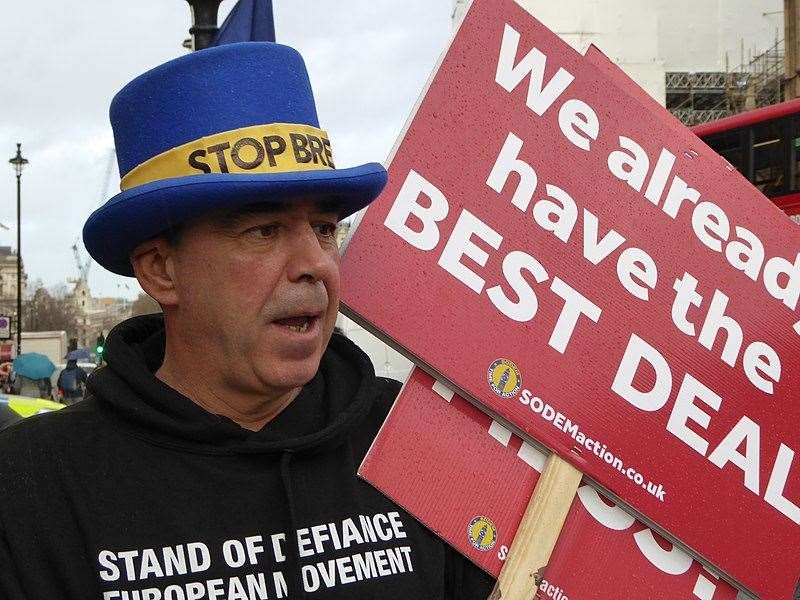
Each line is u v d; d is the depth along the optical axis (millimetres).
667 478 1677
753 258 1799
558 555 1618
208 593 1348
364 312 1572
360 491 1525
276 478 1441
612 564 1648
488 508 1590
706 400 1725
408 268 1608
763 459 1752
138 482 1385
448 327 1605
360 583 1433
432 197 1640
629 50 22094
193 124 1346
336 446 1525
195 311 1400
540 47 1730
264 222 1354
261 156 1343
